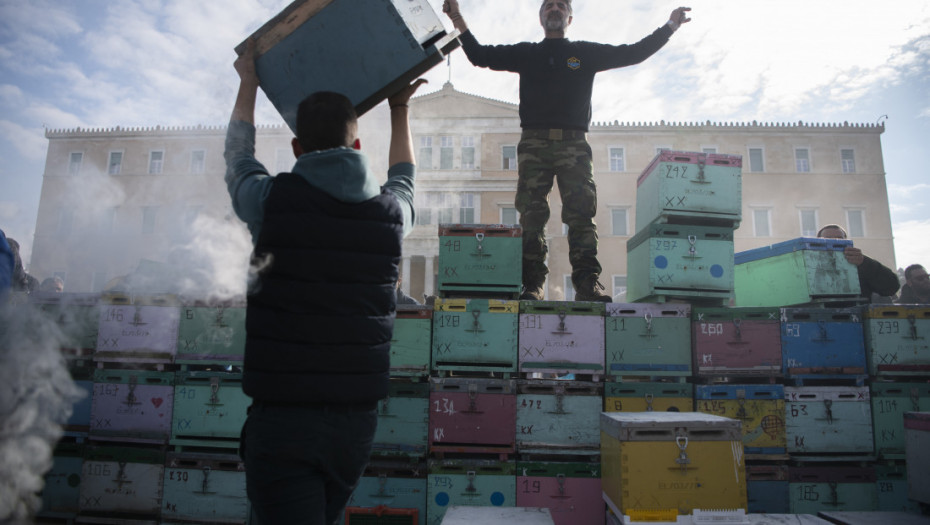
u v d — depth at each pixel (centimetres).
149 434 343
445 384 342
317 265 128
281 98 165
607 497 296
